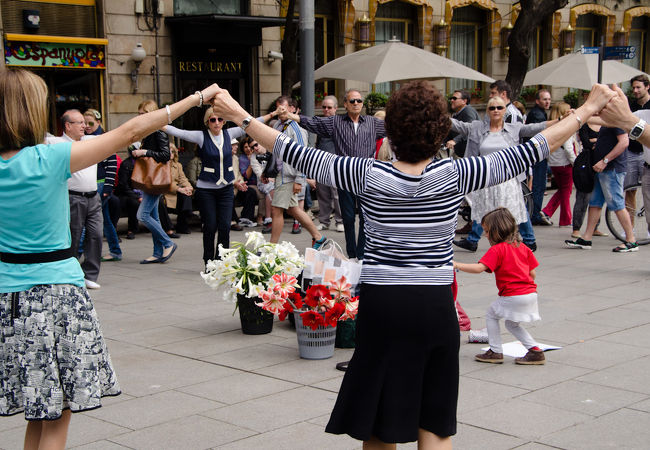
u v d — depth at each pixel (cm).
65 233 330
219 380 531
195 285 861
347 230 938
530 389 502
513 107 958
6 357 321
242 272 632
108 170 961
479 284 844
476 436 422
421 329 296
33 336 317
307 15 1127
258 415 462
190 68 1571
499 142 915
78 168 324
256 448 412
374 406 299
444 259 303
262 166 1267
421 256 299
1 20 1312
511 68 1675
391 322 297
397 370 298
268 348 612
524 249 555
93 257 842
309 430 437
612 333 635
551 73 1308
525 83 1346
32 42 1350
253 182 1298
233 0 1611
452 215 303
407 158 299
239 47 1623
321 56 1827
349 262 591
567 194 1240
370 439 307
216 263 634
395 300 297
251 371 551
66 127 771
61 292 322
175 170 1202
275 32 1666
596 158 997
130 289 842
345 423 306
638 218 1088
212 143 862
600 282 836
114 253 1018
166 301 784
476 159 305
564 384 511
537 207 1270
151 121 324
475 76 1200
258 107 1659
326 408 473
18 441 427
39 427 344
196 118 1584
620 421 443
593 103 313
